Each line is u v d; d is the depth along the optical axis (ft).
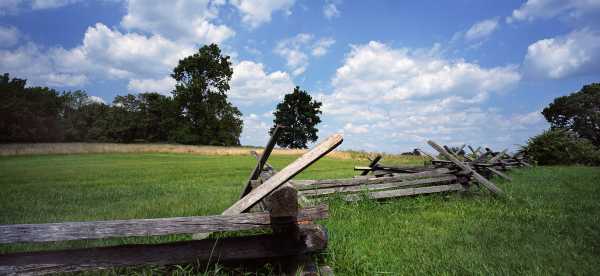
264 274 11.57
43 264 9.58
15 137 234.58
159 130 289.33
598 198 25.79
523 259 13.20
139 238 15.11
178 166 79.15
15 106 239.30
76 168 72.43
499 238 15.97
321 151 11.33
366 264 12.39
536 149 79.82
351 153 129.80
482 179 27.66
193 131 227.20
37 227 9.09
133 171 64.03
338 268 12.38
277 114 246.47
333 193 24.35
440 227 18.16
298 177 49.88
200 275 10.73
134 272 10.58
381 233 16.98
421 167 34.06
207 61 223.30
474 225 18.35
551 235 16.42
